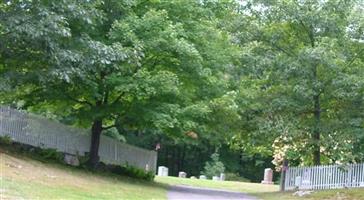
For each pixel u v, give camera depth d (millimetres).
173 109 20047
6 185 11781
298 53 22719
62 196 12125
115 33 19219
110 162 24469
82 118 21375
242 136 24828
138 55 18641
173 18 21578
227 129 24062
